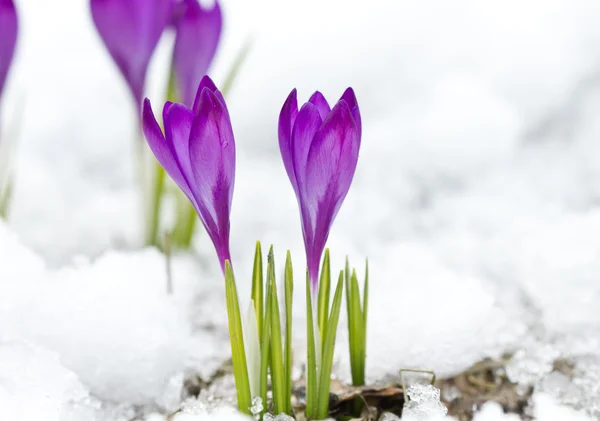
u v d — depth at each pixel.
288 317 0.41
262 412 0.42
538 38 0.90
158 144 0.39
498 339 0.47
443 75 0.89
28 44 0.97
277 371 0.42
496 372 0.47
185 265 0.53
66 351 0.45
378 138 0.80
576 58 0.89
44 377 0.43
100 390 0.45
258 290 0.42
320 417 0.42
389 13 0.95
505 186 0.72
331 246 0.55
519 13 0.94
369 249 0.57
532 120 0.86
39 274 0.48
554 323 0.49
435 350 0.45
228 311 0.41
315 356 0.42
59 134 0.83
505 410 0.45
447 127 0.78
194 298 0.52
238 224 0.65
